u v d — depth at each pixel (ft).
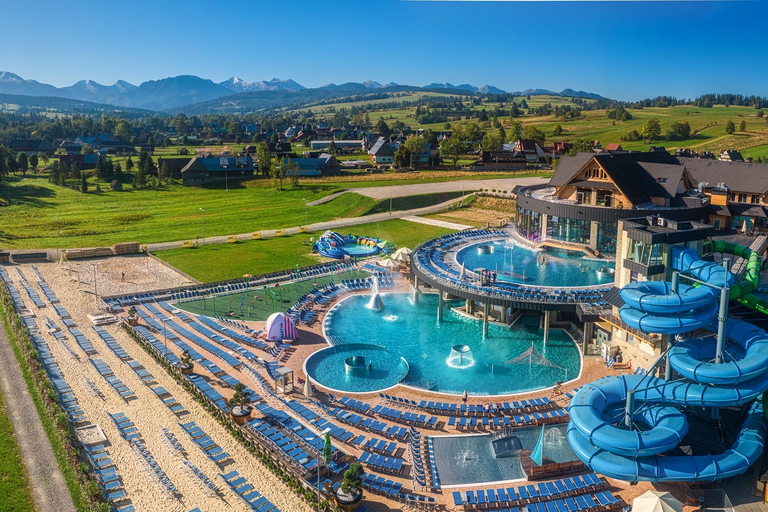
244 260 354.95
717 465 127.03
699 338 159.33
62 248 382.42
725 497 128.57
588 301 213.46
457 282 240.73
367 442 153.38
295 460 142.31
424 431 161.58
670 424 134.82
